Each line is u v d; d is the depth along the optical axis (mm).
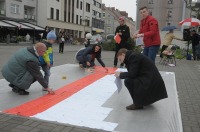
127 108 4832
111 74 8430
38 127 3914
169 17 53875
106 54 19891
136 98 4723
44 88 5867
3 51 18641
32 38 40281
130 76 4695
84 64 9430
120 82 5152
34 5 45312
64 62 12336
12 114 4387
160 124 4172
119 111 4734
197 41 17188
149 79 4648
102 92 6043
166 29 15406
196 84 8117
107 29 100562
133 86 4738
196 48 17219
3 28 36000
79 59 9406
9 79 5512
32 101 5137
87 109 4793
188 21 17875
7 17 38281
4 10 37781
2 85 6387
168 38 15359
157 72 4750
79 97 5559
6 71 5508
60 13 51781
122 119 4336
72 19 57344
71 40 47812
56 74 8148
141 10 8188
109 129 3902
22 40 36031
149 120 4328
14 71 5434
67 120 4207
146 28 8172
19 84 5418
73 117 4355
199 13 28141
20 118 4238
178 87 7559
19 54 5449
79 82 7047
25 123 4047
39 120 4176
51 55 6152
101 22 78875
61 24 52312
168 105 5188
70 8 55938
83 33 63156
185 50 20250
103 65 9172
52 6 48469
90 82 7090
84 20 61562
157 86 4699
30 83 5508
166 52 13344
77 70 9094
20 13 41344
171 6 53406
